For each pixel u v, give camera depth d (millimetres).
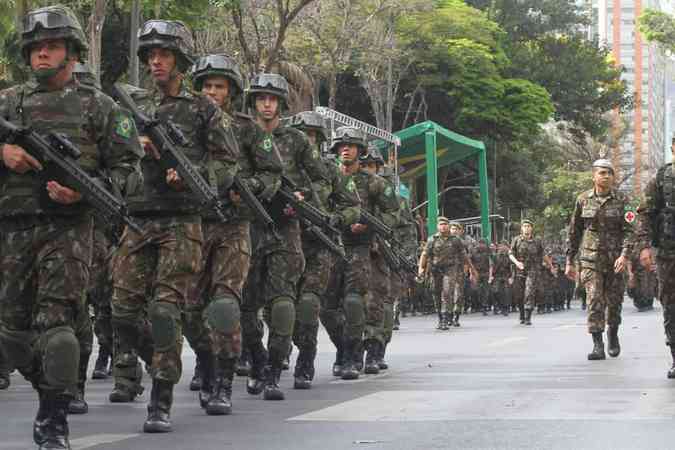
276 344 13289
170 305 10461
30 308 9141
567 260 19938
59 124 9055
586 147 116938
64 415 8898
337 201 15852
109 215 8820
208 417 11609
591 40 96000
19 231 8922
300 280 14664
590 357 19406
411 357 20688
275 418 11500
